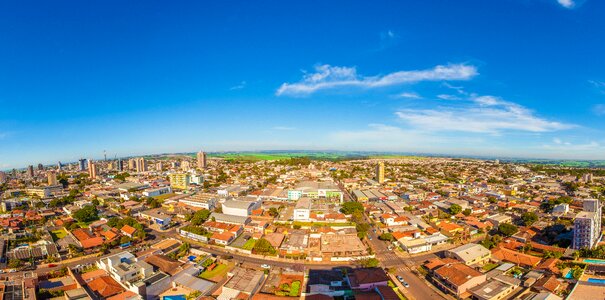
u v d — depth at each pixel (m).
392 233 191.50
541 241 183.12
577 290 122.75
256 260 157.62
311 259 156.88
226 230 196.12
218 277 138.62
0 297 112.19
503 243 176.62
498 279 130.25
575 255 151.75
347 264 151.62
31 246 172.75
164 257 150.25
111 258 136.62
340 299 120.56
